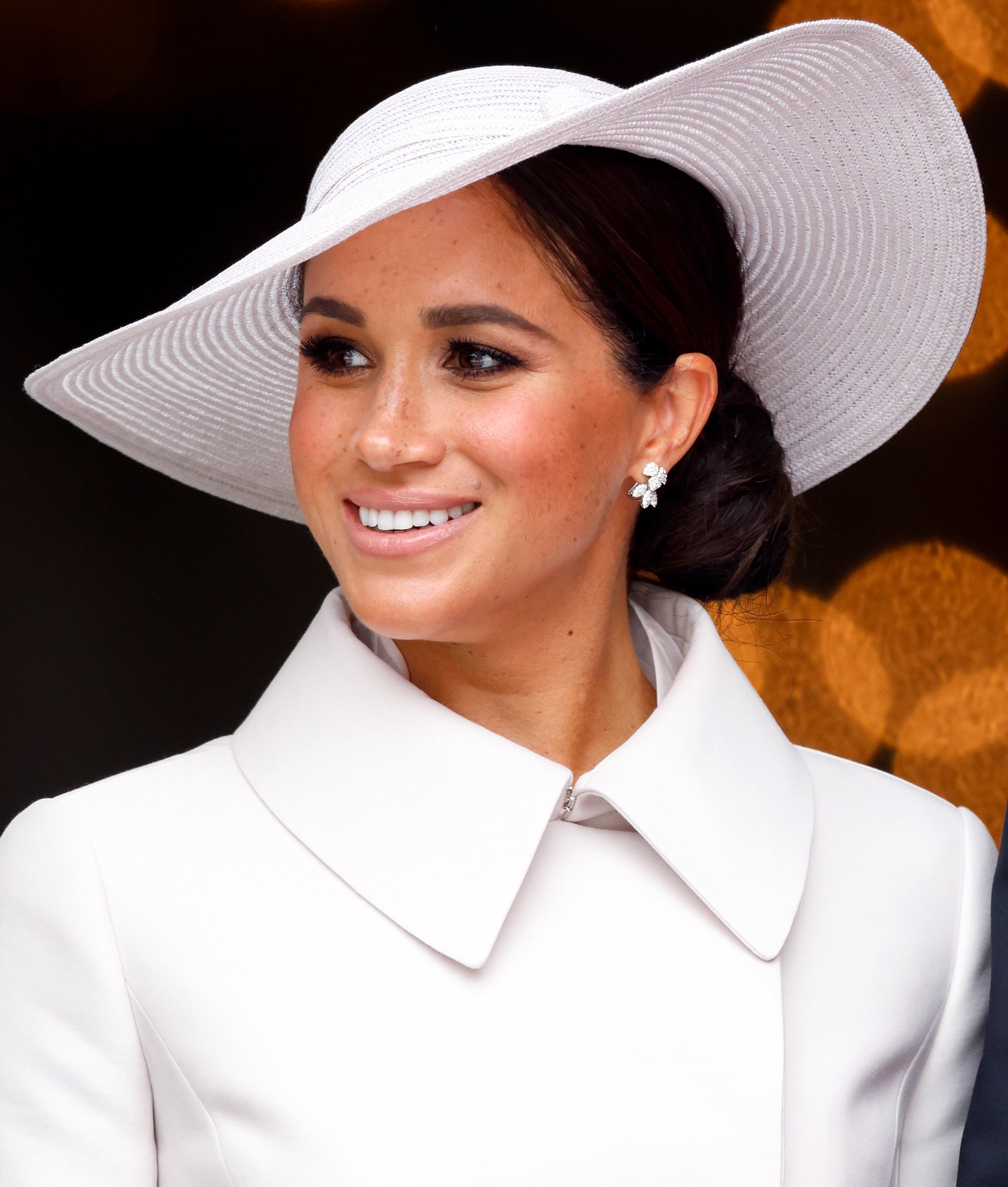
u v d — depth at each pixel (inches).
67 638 457.4
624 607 261.1
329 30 459.5
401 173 220.8
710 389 250.2
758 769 254.2
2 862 227.3
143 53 453.7
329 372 228.5
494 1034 213.6
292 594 478.3
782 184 249.6
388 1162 204.8
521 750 228.7
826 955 244.5
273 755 233.9
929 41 440.8
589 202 225.3
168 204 461.4
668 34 459.2
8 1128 213.8
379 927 218.7
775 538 288.2
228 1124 211.0
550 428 221.9
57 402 260.2
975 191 249.0
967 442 452.1
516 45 461.4
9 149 449.4
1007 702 448.5
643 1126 213.2
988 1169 229.9
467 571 220.7
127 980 216.4
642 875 233.3
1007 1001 231.9
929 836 267.1
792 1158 226.4
